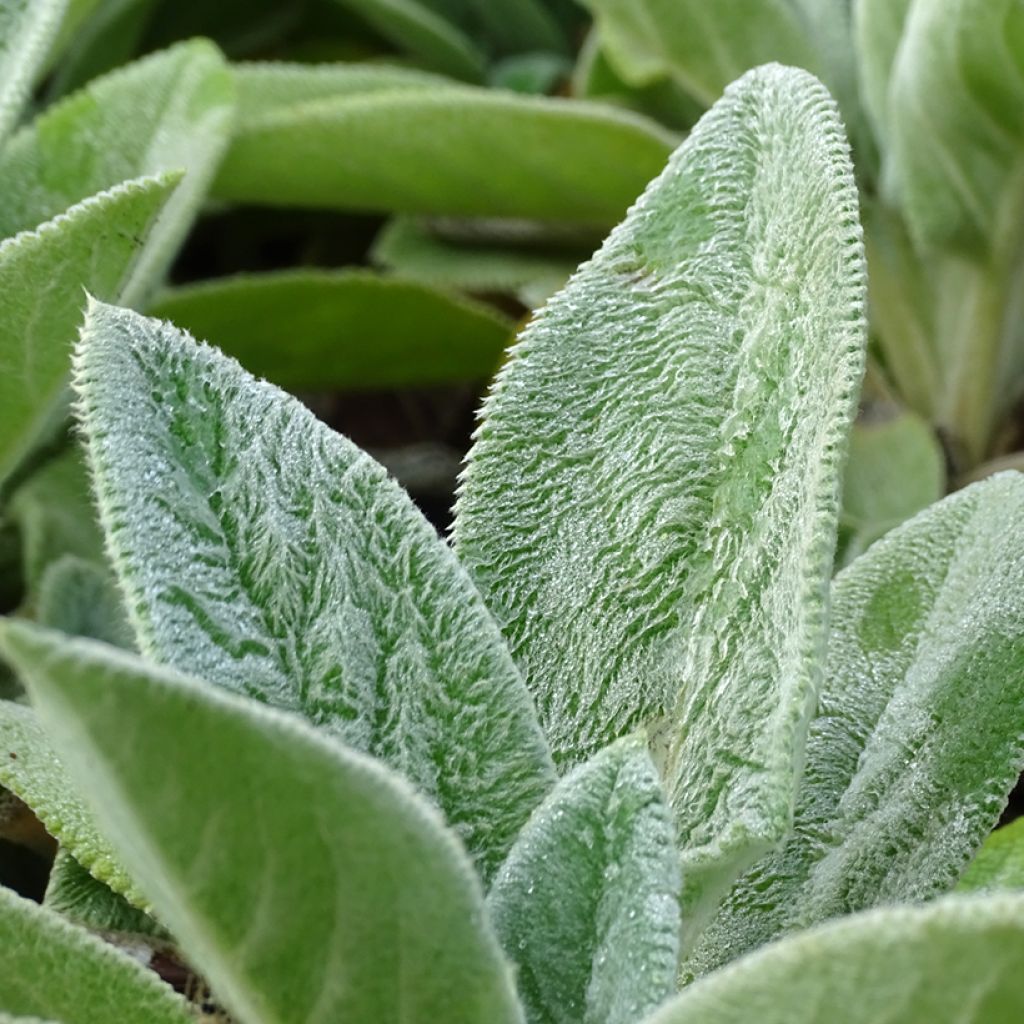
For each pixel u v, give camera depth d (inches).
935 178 27.7
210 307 28.4
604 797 19.4
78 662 17.4
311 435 20.5
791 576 19.6
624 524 21.0
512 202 30.7
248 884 18.1
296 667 20.1
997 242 28.2
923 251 28.3
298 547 20.3
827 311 19.8
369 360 31.1
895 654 22.2
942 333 30.4
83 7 29.3
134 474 19.6
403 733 20.3
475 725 20.4
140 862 18.3
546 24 39.9
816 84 20.4
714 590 20.7
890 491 27.5
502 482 21.2
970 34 26.1
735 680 20.2
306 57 39.9
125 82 26.4
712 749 20.2
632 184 29.5
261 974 18.3
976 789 21.2
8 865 23.6
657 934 18.9
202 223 37.0
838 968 17.5
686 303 20.9
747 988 17.7
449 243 33.1
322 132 28.7
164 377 20.1
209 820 17.9
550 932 19.4
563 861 19.5
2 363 23.0
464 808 20.3
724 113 21.0
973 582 22.2
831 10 31.3
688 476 20.8
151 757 17.7
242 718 17.7
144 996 19.8
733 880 19.9
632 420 21.0
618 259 21.2
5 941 19.7
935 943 17.3
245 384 20.4
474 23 40.9
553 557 21.1
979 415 30.5
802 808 21.5
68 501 27.5
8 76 24.6
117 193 22.5
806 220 20.2
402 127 28.6
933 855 21.0
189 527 19.9
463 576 20.5
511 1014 18.5
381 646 20.4
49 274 22.6
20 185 25.9
